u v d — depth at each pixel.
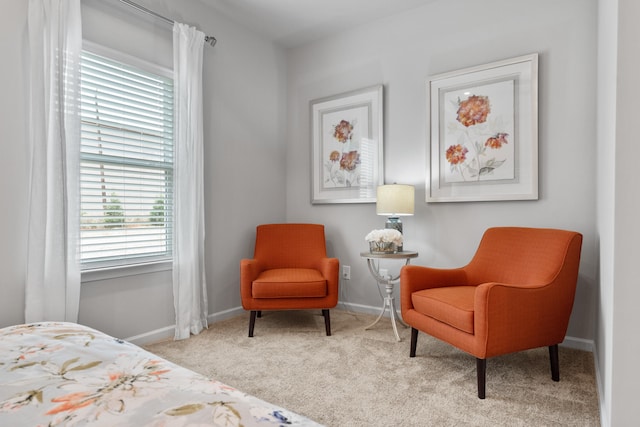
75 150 2.14
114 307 2.42
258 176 3.56
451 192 2.91
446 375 2.04
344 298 3.52
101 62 2.38
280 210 3.82
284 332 2.81
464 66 2.88
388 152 3.25
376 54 3.32
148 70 2.62
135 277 2.54
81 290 2.27
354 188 3.42
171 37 2.78
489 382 1.96
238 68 3.36
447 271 2.44
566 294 1.98
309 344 2.54
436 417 1.62
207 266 3.08
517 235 2.34
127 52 2.50
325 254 3.28
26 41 2.00
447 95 2.93
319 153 3.64
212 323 3.06
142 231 2.64
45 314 2.01
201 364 2.20
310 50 3.74
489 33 2.77
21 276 1.99
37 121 1.98
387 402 1.75
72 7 2.12
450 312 1.94
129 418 0.64
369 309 3.35
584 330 2.42
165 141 2.78
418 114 3.10
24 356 0.93
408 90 3.15
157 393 0.73
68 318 2.12
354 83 3.45
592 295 2.39
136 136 2.59
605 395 1.48
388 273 3.24
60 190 2.05
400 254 2.68
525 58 2.59
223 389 0.77
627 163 1.20
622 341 1.21
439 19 2.99
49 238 2.04
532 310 1.87
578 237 2.04
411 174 3.13
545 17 2.55
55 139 2.04
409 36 3.14
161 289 2.70
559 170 2.50
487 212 2.78
